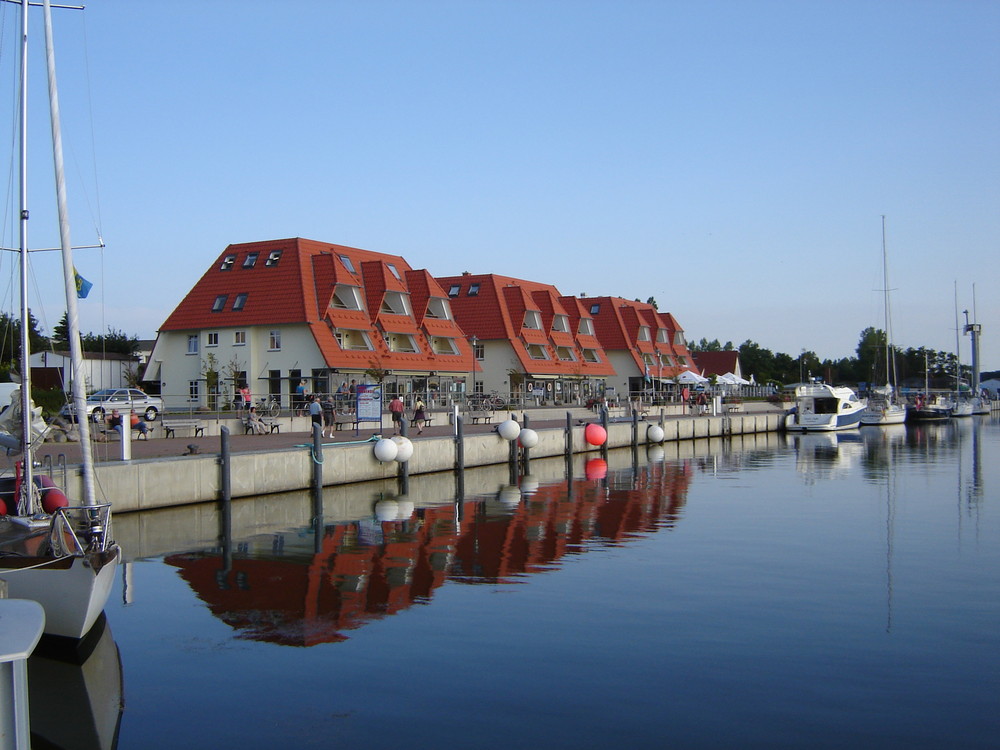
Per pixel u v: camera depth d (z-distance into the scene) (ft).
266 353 189.57
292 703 32.73
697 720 30.89
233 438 116.37
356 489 94.22
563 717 31.19
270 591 49.37
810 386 208.13
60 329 244.22
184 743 29.60
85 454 47.39
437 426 146.20
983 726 30.35
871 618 43.21
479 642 39.58
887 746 28.86
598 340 291.99
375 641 39.86
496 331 239.91
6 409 56.75
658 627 41.75
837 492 92.58
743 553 59.31
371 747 29.04
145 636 41.09
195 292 201.05
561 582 50.93
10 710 18.58
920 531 67.77
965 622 42.45
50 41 50.24
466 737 29.68
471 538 65.82
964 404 274.57
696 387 295.69
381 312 205.57
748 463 127.54
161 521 72.59
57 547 41.04
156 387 200.75
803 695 33.06
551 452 132.05
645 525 71.46
